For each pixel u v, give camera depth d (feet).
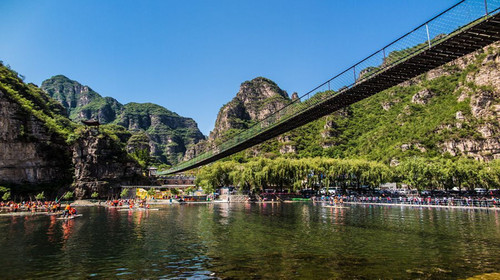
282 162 354.95
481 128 468.75
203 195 365.81
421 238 89.92
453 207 211.82
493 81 513.86
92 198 364.79
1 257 69.67
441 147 495.82
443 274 54.13
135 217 165.07
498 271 55.83
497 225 117.08
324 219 143.23
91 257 69.00
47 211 214.69
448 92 636.89
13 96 334.85
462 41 61.00
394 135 619.26
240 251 73.67
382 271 56.13
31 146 332.39
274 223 128.77
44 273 56.44
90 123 408.67
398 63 70.59
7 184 305.73
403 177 341.62
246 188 377.50
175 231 108.99
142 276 54.03
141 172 458.09
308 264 61.16
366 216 156.04
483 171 287.69
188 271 56.75
